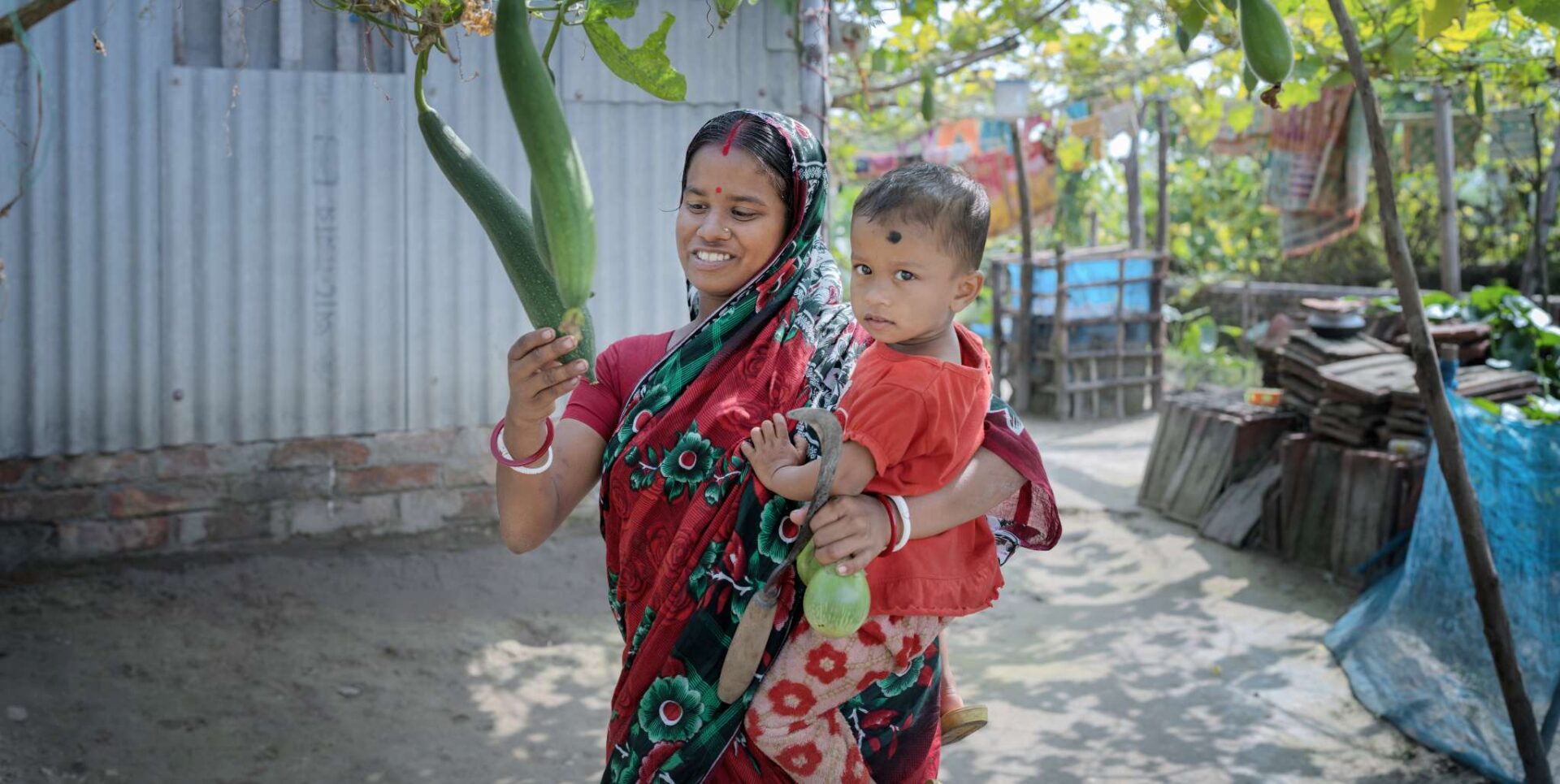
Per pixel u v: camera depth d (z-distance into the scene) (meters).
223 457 6.72
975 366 2.17
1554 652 4.71
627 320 7.34
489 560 6.82
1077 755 4.94
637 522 2.27
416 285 6.99
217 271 6.61
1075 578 7.18
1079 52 10.28
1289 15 4.80
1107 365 12.99
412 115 6.86
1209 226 18.72
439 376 7.09
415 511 7.11
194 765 4.50
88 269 6.35
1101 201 17.91
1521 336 7.89
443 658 5.63
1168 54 9.86
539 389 1.95
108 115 6.31
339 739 4.81
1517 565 4.89
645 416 2.28
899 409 2.02
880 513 2.01
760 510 2.20
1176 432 8.41
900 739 2.29
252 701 5.05
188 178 6.50
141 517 6.57
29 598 5.90
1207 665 5.84
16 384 6.27
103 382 6.43
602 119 7.13
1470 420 5.21
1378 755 4.92
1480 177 17.17
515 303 7.19
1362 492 6.68
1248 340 15.73
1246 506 7.67
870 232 2.06
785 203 2.27
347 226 6.82
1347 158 11.59
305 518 6.90
